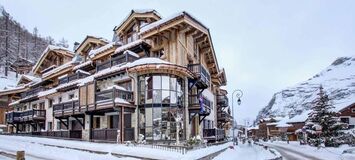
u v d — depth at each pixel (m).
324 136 44.84
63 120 36.44
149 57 27.39
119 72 26.09
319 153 35.31
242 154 26.00
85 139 29.14
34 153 20.75
